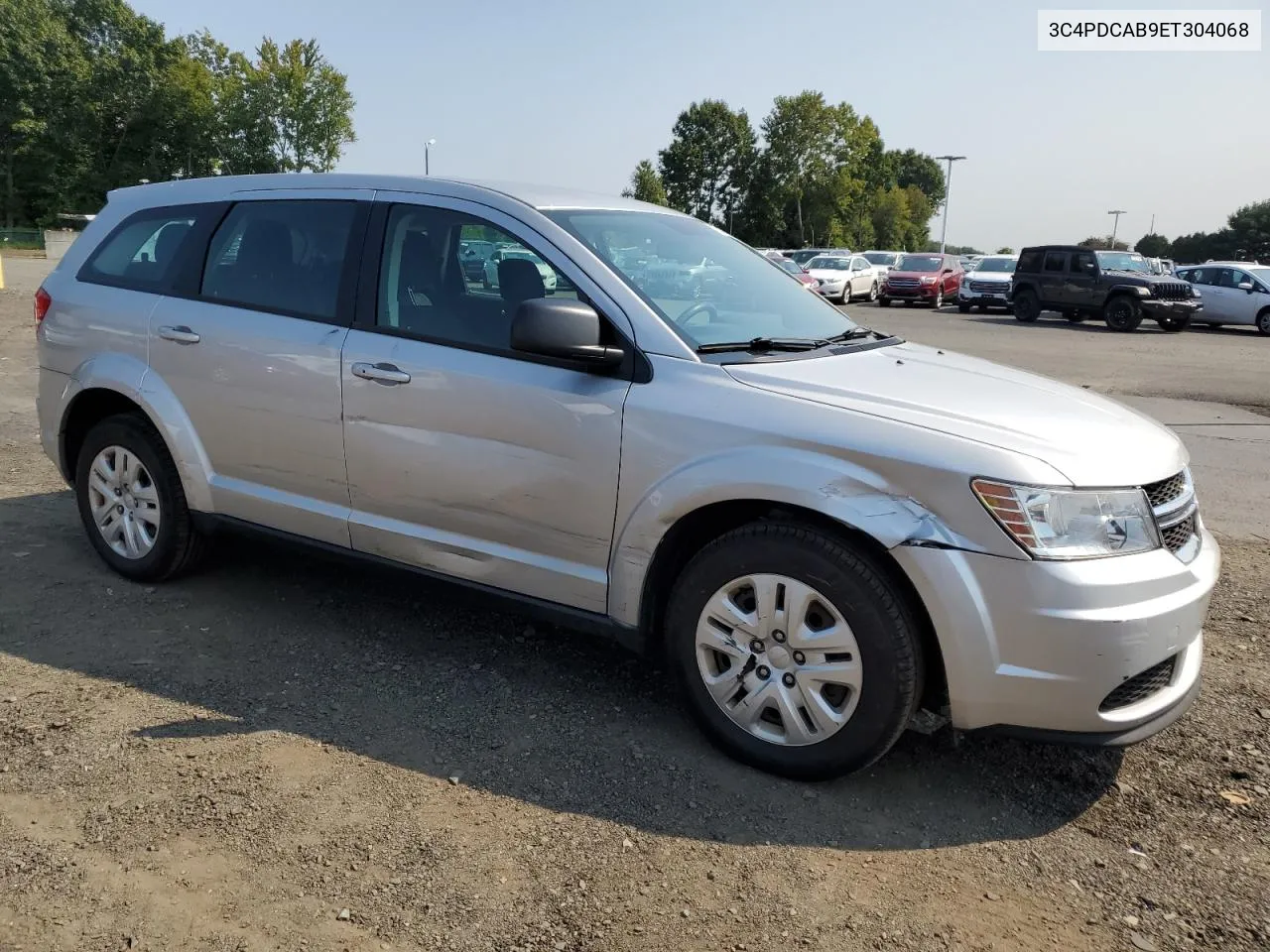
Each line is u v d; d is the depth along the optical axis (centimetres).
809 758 297
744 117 7894
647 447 309
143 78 6288
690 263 374
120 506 446
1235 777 313
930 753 325
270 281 400
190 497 422
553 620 342
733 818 283
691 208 8056
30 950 221
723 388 306
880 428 284
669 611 321
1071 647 266
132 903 237
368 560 382
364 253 378
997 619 269
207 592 441
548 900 244
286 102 6600
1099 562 271
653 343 319
